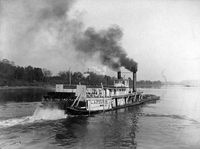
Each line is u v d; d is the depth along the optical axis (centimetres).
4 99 7544
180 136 2962
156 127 3438
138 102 6750
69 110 3978
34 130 3125
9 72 15638
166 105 6544
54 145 2534
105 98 4838
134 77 7025
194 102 7594
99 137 2853
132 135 2975
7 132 3005
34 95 9281
